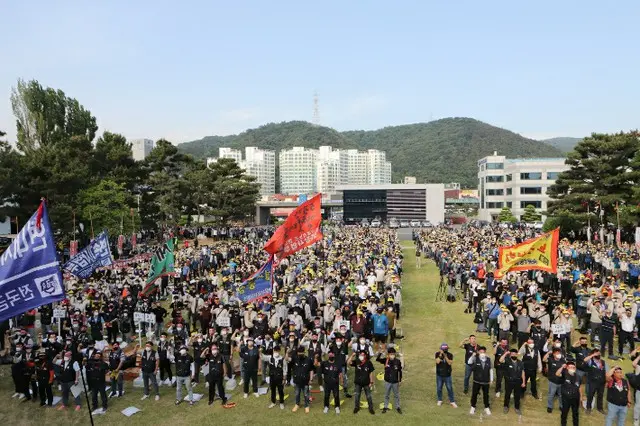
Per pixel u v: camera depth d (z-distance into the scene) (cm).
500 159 11775
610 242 5338
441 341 2203
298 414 1467
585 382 1628
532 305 1972
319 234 2125
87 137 5844
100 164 5566
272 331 1947
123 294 2473
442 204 11025
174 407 1542
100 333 2083
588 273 2766
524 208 10812
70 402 1617
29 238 1098
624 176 5072
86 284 2823
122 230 5003
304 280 2789
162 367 1741
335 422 1405
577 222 5844
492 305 2181
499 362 1478
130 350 2105
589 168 5294
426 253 5450
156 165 6719
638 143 5197
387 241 4984
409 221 11081
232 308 2173
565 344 1794
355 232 6981
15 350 1723
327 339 1788
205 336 1819
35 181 4322
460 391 1630
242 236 6744
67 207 4366
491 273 2664
